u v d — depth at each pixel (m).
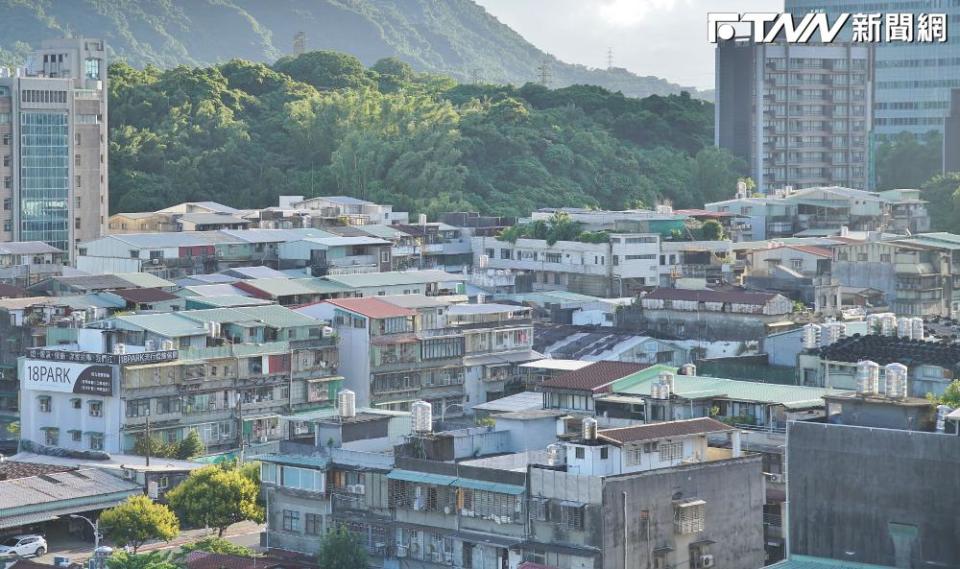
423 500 165.25
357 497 170.88
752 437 175.25
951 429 146.38
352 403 181.75
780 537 167.25
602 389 190.38
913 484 144.00
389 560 167.00
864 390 157.50
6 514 194.25
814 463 148.12
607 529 152.88
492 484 160.62
